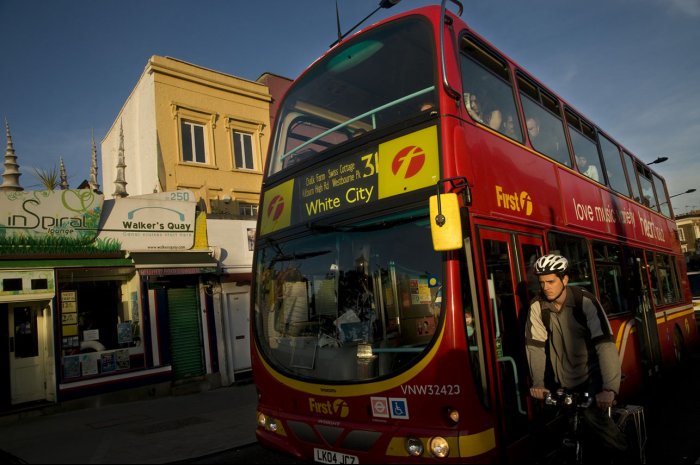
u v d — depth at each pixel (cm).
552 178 632
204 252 1350
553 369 442
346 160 510
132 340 1224
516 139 573
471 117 486
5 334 1064
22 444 770
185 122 1759
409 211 443
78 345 1144
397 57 523
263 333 538
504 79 596
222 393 1262
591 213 735
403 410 403
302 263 520
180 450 707
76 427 902
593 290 668
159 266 1223
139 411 1041
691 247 6359
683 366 1079
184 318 1337
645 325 859
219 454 697
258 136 1927
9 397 1051
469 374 385
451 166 431
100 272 1187
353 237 482
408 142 462
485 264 432
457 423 380
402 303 429
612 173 909
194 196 1548
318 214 525
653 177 1212
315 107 603
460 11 543
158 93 1694
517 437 425
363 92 552
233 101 1875
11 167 1355
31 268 1070
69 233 1136
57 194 1123
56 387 1071
